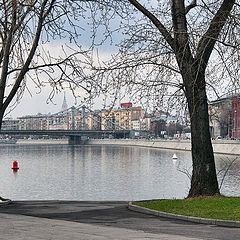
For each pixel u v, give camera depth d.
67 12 22.55
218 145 110.06
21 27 22.23
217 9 21.48
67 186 49.19
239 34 20.31
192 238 12.96
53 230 14.58
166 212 18.23
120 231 14.38
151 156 105.62
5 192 44.53
